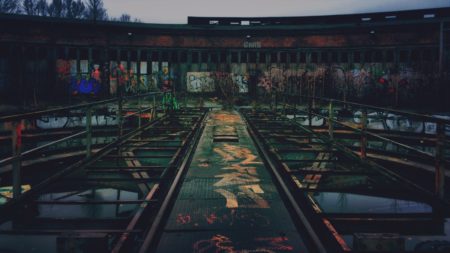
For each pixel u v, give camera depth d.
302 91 31.28
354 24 29.86
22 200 5.19
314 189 5.93
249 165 7.62
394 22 28.86
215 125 14.70
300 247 3.81
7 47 26.77
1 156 14.16
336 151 9.58
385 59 29.55
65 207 8.91
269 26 31.17
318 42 30.95
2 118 4.46
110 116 19.36
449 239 5.14
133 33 30.33
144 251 3.60
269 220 4.54
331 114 10.58
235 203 5.18
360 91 30.31
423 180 12.93
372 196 9.59
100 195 9.62
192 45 31.30
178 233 4.14
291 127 14.40
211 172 7.01
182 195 5.55
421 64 28.45
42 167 13.49
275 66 31.66
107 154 8.73
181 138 12.20
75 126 17.59
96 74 29.52
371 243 3.89
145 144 11.23
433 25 28.03
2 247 5.00
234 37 31.55
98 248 3.86
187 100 31.14
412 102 28.36
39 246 5.04
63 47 28.50
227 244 3.87
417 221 5.05
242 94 31.59
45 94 28.00
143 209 4.96
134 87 30.59
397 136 16.38
